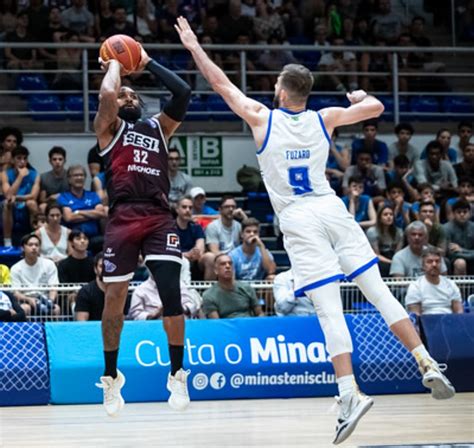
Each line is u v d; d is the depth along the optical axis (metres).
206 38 15.80
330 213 5.84
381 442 6.00
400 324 5.79
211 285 9.59
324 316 5.70
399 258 10.84
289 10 16.75
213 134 14.95
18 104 15.15
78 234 10.40
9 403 8.45
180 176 13.30
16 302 9.09
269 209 14.41
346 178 13.61
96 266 9.00
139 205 6.11
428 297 9.59
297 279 5.81
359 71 15.98
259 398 8.73
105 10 15.78
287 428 6.71
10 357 8.54
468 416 7.27
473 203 13.34
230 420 7.21
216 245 11.72
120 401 6.23
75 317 9.04
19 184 12.60
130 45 6.25
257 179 14.59
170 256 6.10
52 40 15.35
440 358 9.00
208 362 8.73
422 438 6.16
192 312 9.37
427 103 16.19
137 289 9.27
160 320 8.88
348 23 16.75
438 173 14.13
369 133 14.36
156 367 8.64
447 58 17.42
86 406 8.34
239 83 15.18
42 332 8.71
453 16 17.64
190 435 6.44
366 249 5.88
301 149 5.88
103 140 6.18
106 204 12.59
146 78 14.91
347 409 5.52
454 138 15.88
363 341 8.99
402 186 13.64
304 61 16.12
